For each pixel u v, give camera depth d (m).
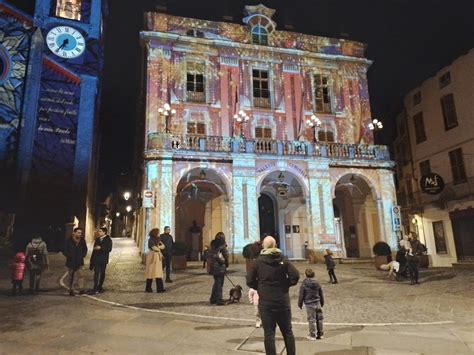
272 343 4.32
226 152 19.77
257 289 4.70
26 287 10.64
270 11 24.48
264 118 22.73
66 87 22.45
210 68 22.61
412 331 6.34
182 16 23.67
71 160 21.66
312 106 23.73
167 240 12.07
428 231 23.14
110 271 14.58
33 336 5.91
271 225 23.88
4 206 19.48
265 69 23.64
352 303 9.00
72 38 23.22
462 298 9.64
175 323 6.74
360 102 24.66
